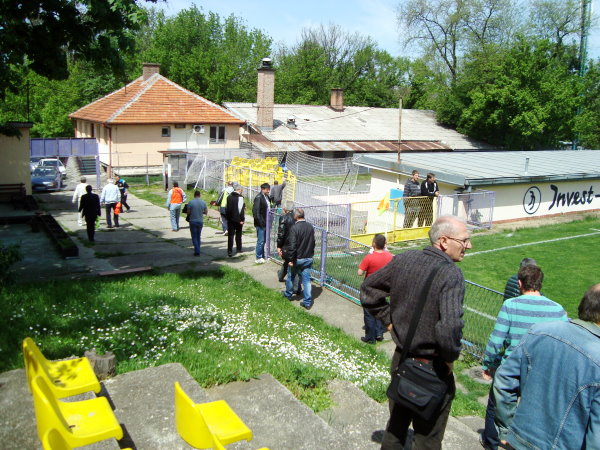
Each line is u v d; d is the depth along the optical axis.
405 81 74.31
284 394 5.14
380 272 3.31
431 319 3.05
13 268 12.97
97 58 10.64
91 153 31.16
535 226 21.11
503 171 21.59
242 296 11.02
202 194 27.98
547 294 13.20
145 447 3.86
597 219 23.06
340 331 9.70
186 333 7.32
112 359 5.04
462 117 49.03
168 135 36.78
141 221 21.00
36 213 19.38
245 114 46.25
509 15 53.09
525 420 3.04
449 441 5.21
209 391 5.24
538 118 42.94
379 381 6.77
